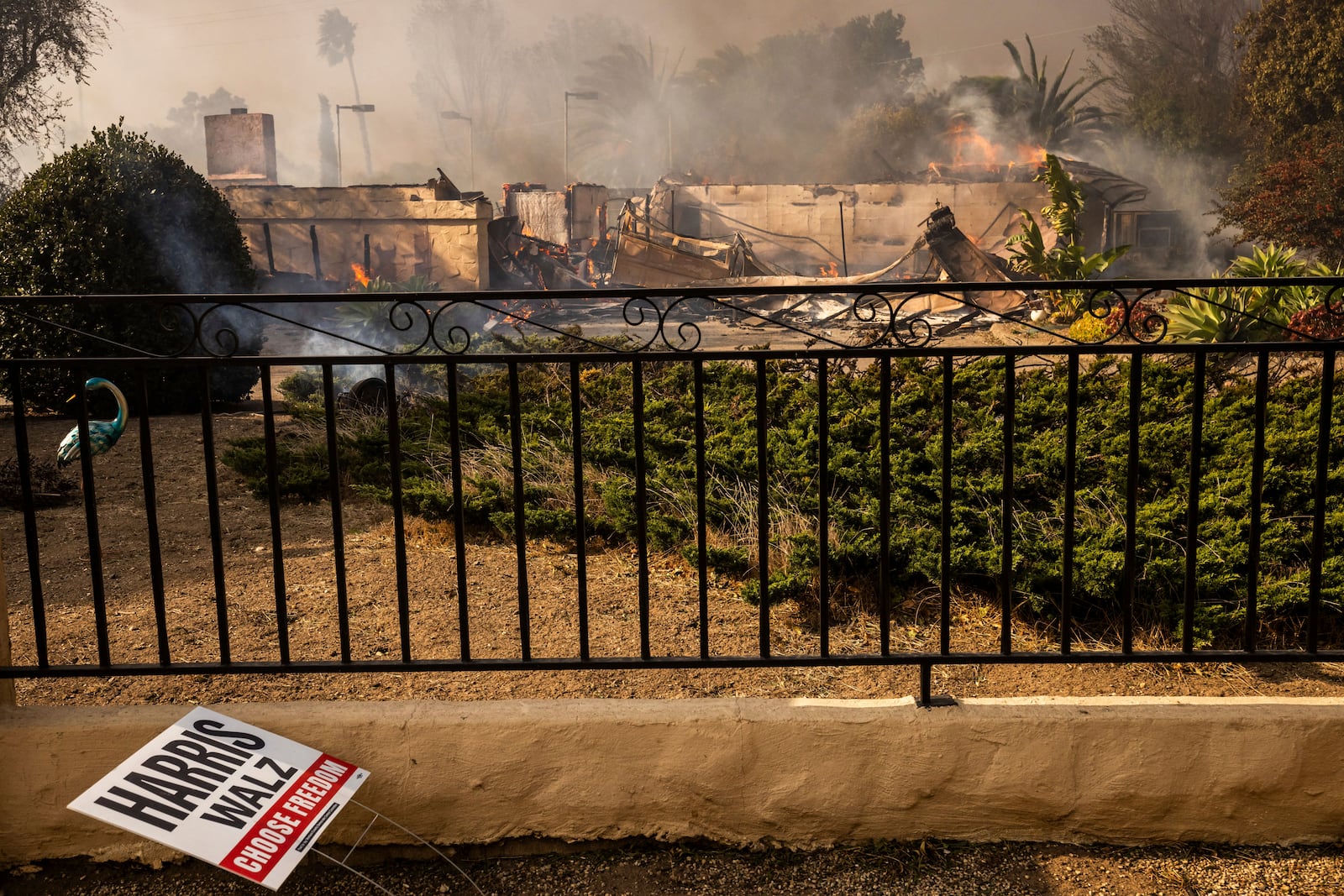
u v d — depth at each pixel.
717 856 2.75
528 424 7.09
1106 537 4.38
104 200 9.38
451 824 2.76
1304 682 3.55
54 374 9.10
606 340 10.69
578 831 2.77
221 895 2.64
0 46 21.16
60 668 2.80
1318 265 13.13
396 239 27.69
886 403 2.78
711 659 2.82
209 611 4.23
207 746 2.65
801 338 19.17
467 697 3.46
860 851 2.74
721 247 27.69
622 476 5.82
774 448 6.01
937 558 4.19
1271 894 2.56
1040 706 2.77
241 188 27.92
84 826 2.74
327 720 2.75
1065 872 2.66
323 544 5.17
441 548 5.11
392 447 2.77
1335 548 4.52
